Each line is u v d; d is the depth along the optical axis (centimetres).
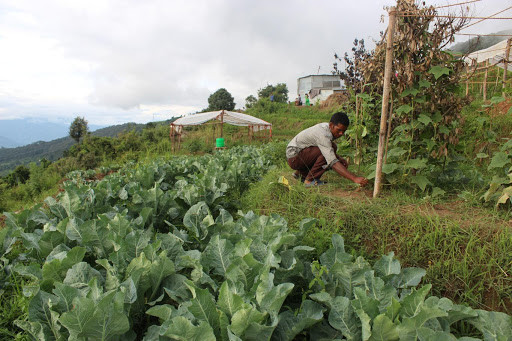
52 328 165
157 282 198
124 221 257
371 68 397
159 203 348
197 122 2098
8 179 1908
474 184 365
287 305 201
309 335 184
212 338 138
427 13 317
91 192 372
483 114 546
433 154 371
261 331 145
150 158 1360
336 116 415
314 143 441
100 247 245
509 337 145
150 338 161
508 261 225
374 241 285
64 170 1695
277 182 401
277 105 3934
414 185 367
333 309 163
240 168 541
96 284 164
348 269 189
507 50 729
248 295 172
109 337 153
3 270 271
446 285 224
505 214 285
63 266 204
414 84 349
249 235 244
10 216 317
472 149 550
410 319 135
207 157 908
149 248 210
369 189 393
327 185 421
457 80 349
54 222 319
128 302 170
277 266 187
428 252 254
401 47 336
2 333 219
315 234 287
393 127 434
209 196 397
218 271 211
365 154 461
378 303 158
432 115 353
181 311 168
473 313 155
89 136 2223
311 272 215
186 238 267
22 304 237
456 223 267
